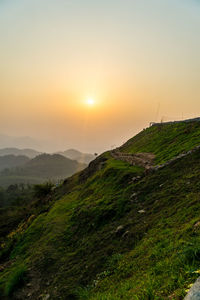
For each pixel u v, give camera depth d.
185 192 15.00
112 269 10.51
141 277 7.68
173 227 10.73
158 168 23.08
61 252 16.31
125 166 32.94
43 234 22.03
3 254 24.20
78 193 36.38
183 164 21.33
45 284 12.73
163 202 15.23
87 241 15.90
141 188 20.25
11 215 65.38
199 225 8.80
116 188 24.89
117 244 13.03
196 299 3.86
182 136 37.03
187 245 7.53
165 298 5.12
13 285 13.46
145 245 10.51
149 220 13.61
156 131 57.72
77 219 21.52
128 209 17.52
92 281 10.70
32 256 17.27
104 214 18.56
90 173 50.19
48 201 53.06
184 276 5.73
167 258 7.74
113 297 7.27
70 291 10.72
